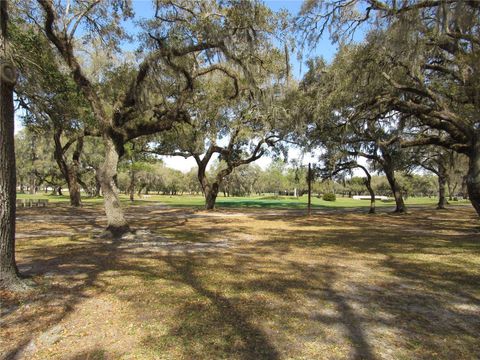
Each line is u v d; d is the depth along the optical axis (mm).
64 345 3533
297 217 21547
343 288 5738
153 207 30094
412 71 10664
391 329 4059
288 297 5191
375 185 78375
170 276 6312
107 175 11219
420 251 9297
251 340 3697
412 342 3713
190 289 5512
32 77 12664
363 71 12133
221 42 10797
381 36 10008
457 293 5527
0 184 5184
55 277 6078
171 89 13117
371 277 6473
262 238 11844
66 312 4426
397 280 6281
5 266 5246
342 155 22375
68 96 14688
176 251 9023
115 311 4488
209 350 3455
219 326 4047
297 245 10289
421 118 12984
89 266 7008
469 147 11461
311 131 19391
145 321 4168
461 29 8961
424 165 31266
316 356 3369
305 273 6734
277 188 87938
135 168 41750
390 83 11508
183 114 13117
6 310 4465
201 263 7512
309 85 16766
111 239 10750
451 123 12055
